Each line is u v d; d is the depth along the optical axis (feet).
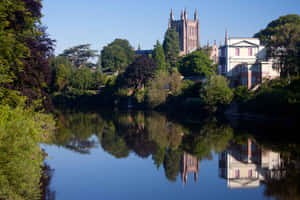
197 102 209.77
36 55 90.84
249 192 49.32
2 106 69.10
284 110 143.84
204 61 322.96
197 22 645.10
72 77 350.23
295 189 49.44
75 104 349.82
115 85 324.80
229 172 61.87
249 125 136.05
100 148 88.22
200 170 64.13
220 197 47.96
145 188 53.01
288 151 79.15
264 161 69.67
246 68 211.20
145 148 88.53
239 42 247.29
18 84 86.69
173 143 96.12
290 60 177.88
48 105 113.09
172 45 433.89
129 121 165.27
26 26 79.71
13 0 69.41
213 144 92.43
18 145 61.52
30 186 51.57
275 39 195.31
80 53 460.14
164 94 247.29
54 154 79.30
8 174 53.47
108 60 437.99
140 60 291.17
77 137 107.76
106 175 60.64
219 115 190.60
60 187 52.42
